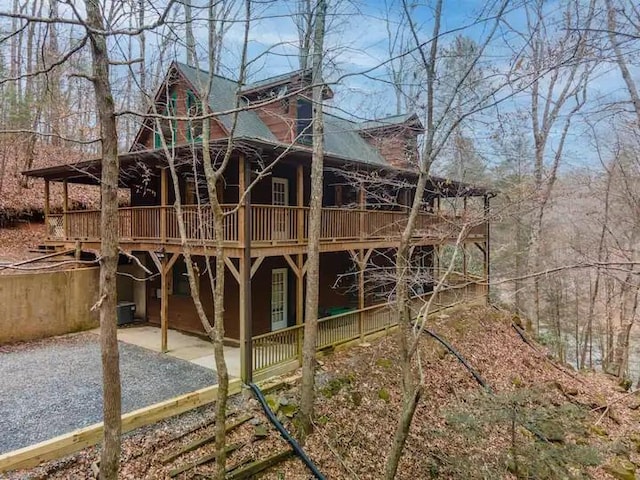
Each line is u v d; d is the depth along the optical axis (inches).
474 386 467.8
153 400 306.5
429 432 368.2
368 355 450.0
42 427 263.4
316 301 329.1
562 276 774.5
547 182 562.9
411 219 278.8
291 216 425.4
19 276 442.6
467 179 478.0
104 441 153.9
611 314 738.8
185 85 486.9
